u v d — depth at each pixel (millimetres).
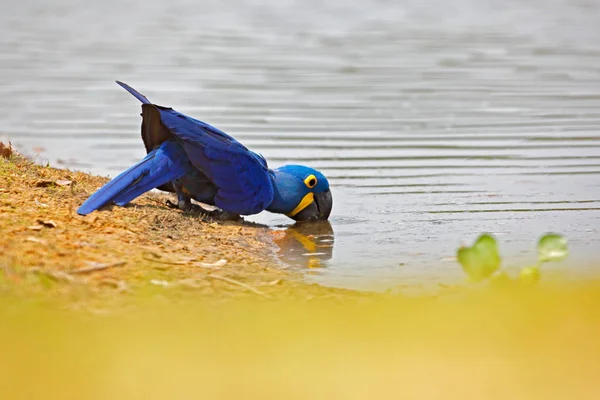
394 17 36062
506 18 36188
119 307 8922
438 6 38656
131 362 6289
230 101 23156
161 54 28812
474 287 10391
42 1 38875
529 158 18953
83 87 24391
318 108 22641
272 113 22156
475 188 16969
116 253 11133
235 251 12672
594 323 7172
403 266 12578
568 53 29547
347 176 17688
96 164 17844
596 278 10477
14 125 20734
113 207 13219
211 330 7320
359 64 27656
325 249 13438
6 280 9203
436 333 7062
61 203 12867
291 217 15039
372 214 15500
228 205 14016
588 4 39312
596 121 21750
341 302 10125
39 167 14984
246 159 13969
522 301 8078
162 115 13305
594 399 5664
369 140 20125
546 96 24094
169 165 13461
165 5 38062
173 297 9750
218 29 33094
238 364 6273
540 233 14359
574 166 18391
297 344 6785
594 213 15500
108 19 35062
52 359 6336
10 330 7160
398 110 22688
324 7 37938
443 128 21172
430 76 26234
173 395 5711
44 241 11008
